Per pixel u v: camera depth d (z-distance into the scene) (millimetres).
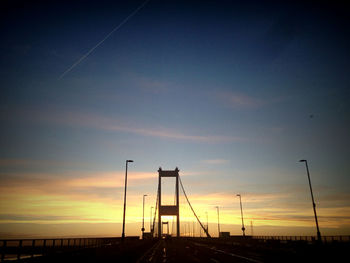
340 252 21703
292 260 21953
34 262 11500
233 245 54656
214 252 34438
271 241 41469
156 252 34750
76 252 14820
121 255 24234
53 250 21500
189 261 22828
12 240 16469
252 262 21438
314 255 24281
